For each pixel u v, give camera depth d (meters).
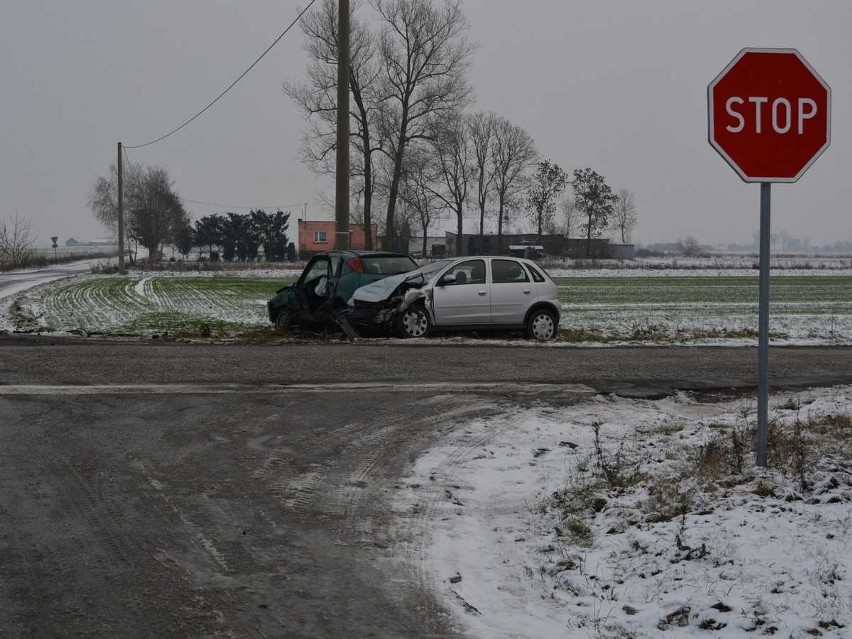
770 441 7.33
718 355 14.93
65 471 6.86
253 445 7.93
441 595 4.69
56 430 8.16
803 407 9.74
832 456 6.72
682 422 9.23
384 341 15.52
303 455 7.65
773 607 4.14
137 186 105.12
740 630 3.99
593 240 93.38
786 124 6.13
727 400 10.88
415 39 53.78
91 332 16.73
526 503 6.38
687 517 5.50
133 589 4.64
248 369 11.95
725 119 6.08
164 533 5.56
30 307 25.86
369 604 4.55
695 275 62.44
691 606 4.27
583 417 9.55
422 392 10.65
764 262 6.38
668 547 5.04
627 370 12.80
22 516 5.78
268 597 4.60
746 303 34.44
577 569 4.96
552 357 13.98
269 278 55.47
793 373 13.05
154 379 10.96
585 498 6.24
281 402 9.80
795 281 53.50
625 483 6.57
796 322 25.25
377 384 11.10
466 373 12.12
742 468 6.60
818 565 4.56
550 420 9.27
